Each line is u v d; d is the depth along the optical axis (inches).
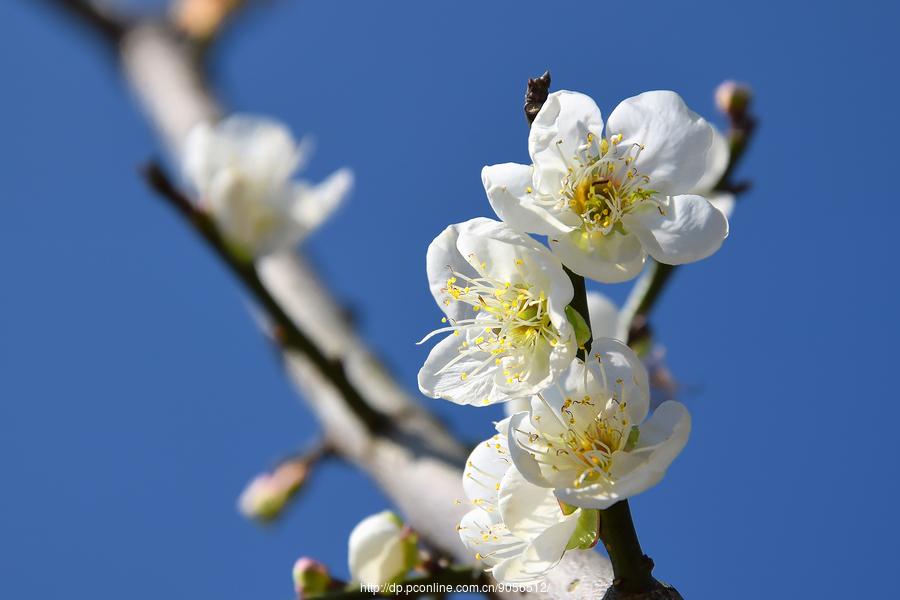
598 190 13.6
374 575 15.4
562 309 13.3
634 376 13.4
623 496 13.1
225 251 16.9
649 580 13.5
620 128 13.7
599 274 13.5
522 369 13.5
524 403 14.9
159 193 16.9
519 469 13.2
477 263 13.7
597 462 13.3
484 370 13.6
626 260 13.5
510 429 13.3
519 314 13.6
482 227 13.4
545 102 13.5
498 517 13.6
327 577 15.6
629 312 16.2
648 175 13.6
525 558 13.5
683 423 13.3
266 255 17.0
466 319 13.7
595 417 13.4
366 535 15.4
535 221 13.4
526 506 13.4
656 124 13.7
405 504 16.5
